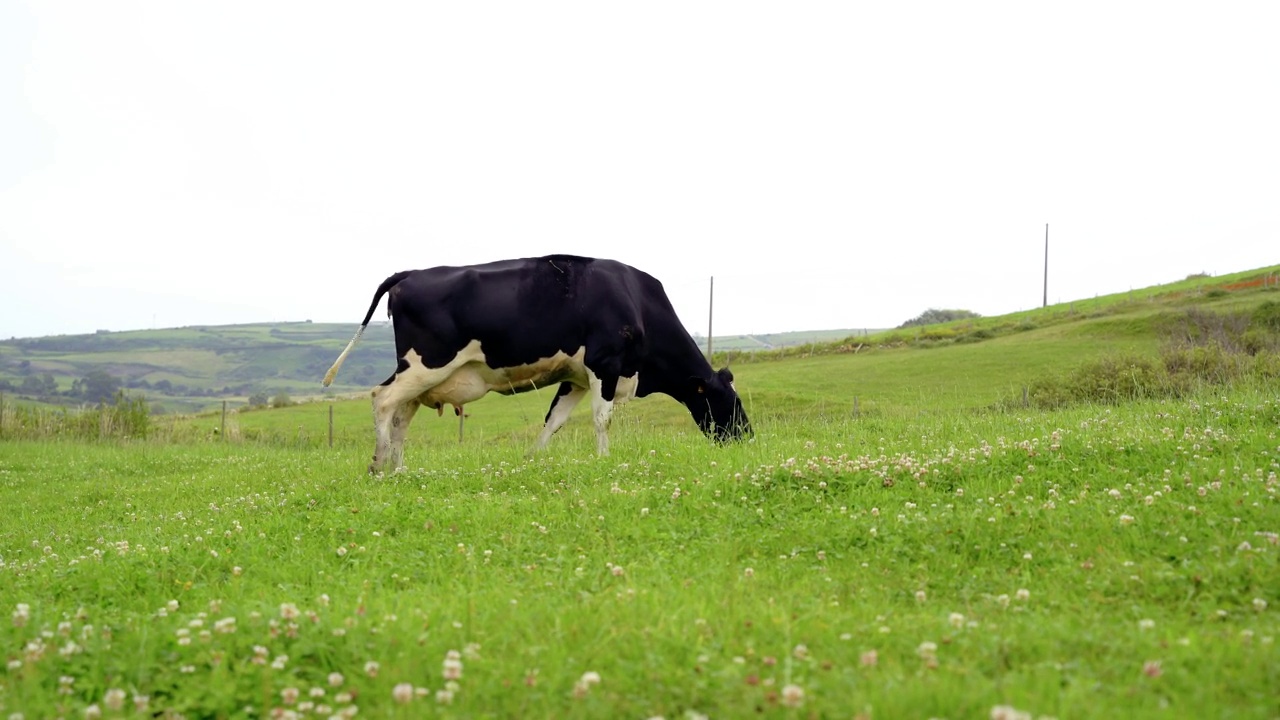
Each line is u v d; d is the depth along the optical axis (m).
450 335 13.74
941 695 4.50
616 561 7.99
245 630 5.98
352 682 5.21
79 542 11.54
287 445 35.62
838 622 5.97
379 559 8.59
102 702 5.15
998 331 67.06
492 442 30.92
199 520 11.70
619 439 16.08
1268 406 12.95
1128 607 6.36
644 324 15.14
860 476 10.12
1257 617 5.91
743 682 4.82
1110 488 9.27
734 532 8.84
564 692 4.98
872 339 71.44
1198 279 88.00
